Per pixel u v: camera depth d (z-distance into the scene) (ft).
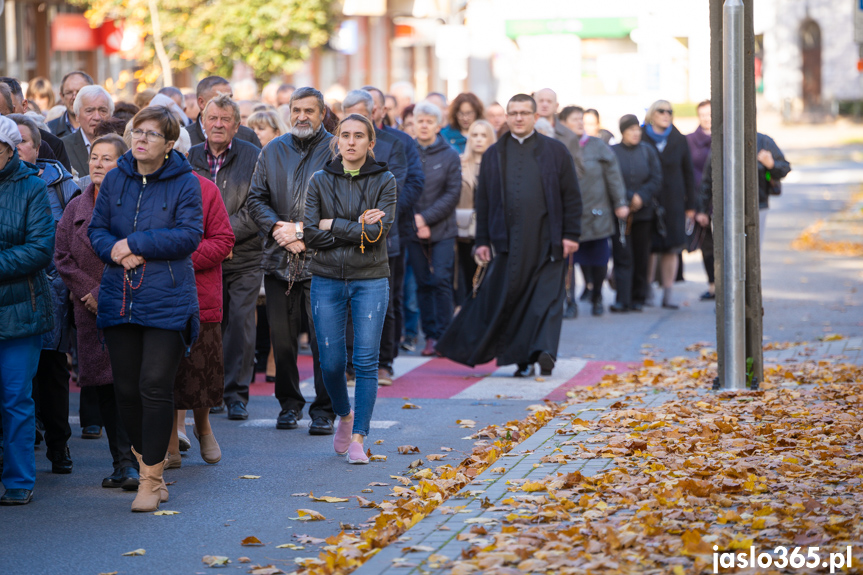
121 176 58.95
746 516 52.31
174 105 85.97
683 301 150.41
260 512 59.11
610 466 62.75
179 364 64.80
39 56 257.34
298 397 80.74
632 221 140.15
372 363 69.41
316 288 68.69
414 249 109.29
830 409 76.43
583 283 174.29
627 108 286.66
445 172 108.27
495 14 284.82
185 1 227.20
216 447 69.92
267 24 231.71
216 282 66.85
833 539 49.06
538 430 74.38
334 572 47.80
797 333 119.85
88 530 55.98
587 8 282.36
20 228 58.75
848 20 632.38
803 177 369.50
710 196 148.05
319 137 76.59
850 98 634.02
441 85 349.82
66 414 67.56
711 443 67.15
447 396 91.76
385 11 310.04
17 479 60.90
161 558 51.70
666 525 51.11
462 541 50.34
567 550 48.14
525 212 97.66
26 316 59.41
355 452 69.31
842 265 180.55
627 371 101.60
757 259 85.81
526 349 97.91
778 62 645.92
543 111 128.36
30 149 69.00
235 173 81.87
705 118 151.02
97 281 63.67
